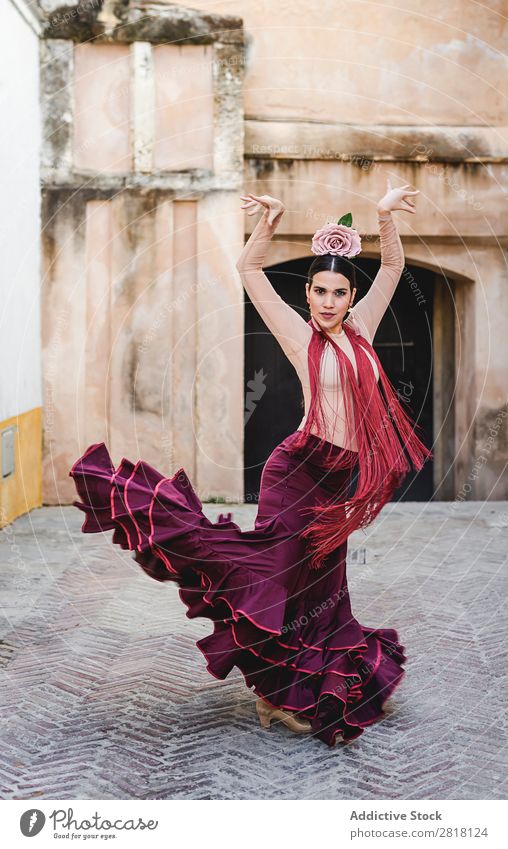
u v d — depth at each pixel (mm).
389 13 10219
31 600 5891
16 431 8703
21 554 7262
